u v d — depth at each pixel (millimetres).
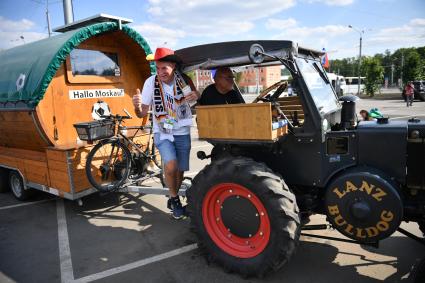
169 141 3625
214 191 3072
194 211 3209
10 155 5508
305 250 3490
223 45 3082
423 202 2764
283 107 3701
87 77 5270
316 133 2881
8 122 5176
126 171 4828
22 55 5289
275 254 2771
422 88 25141
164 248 3738
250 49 2656
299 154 3020
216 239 3164
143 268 3344
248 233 2988
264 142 2748
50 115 4863
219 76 3688
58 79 4949
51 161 4688
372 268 3129
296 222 2725
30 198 5602
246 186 2822
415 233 3764
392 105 21578
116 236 4086
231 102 3875
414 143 2707
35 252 3766
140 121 6180
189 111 3633
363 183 2648
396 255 3332
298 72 2848
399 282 2902
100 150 4738
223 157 3229
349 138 2834
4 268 3445
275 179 2783
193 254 3572
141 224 4410
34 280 3219
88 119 5375
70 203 5332
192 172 6711
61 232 4258
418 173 2727
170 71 3414
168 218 4566
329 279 2992
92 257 3605
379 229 2656
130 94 6008
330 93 3582
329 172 2938
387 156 2730
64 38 4758
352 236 2781
